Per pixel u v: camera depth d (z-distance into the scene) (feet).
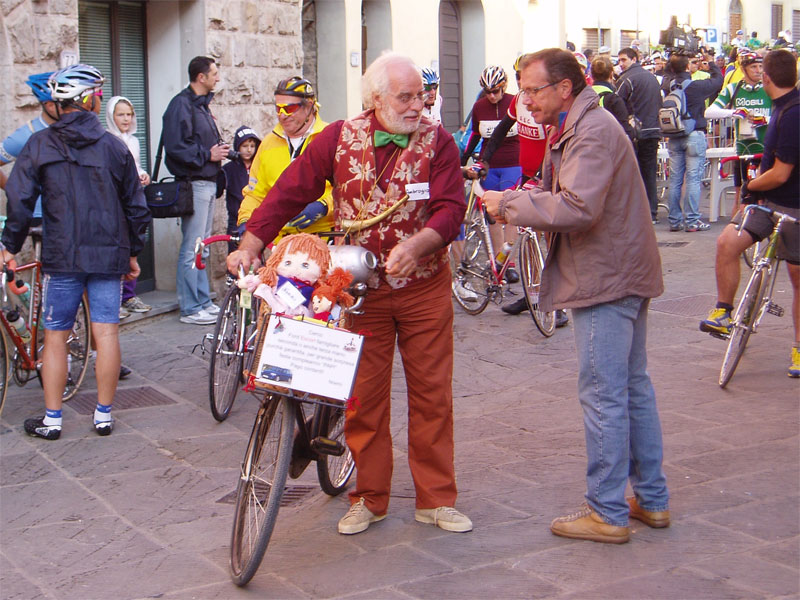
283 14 32.35
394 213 13.20
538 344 24.64
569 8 81.20
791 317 26.55
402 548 13.53
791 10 113.50
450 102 52.80
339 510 14.98
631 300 13.17
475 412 19.56
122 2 28.55
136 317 26.66
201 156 26.07
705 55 63.26
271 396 12.65
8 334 19.26
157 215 25.72
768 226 19.99
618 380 13.25
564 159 12.85
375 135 13.14
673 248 37.32
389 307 13.52
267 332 12.07
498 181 28.71
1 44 22.15
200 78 26.27
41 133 17.72
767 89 20.20
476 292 27.45
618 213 12.93
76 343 20.33
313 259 12.46
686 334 25.16
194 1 28.78
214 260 29.99
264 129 31.89
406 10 46.57
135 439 18.16
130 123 26.00
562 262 13.28
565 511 14.65
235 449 17.69
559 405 19.88
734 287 20.39
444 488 14.24
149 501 15.38
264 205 13.55
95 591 12.49
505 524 14.24
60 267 17.54
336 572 12.87
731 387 20.67
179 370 22.70
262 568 13.04
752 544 13.38
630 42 88.58
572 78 12.92
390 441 14.26
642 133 40.93
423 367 13.75
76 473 16.52
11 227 17.74
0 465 16.85
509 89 55.77
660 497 13.89
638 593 12.10
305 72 42.70
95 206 17.63
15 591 12.51
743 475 15.83
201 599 12.22
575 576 12.58
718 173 43.11
